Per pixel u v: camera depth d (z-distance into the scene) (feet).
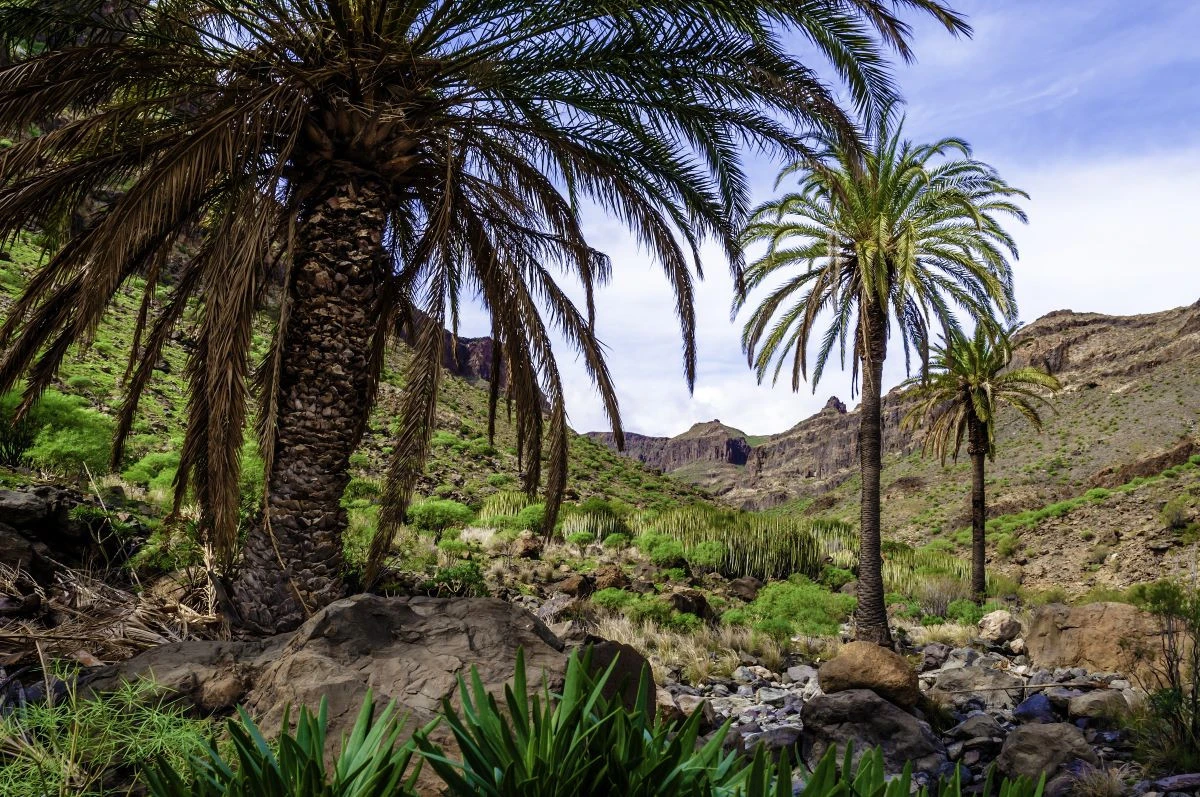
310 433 25.09
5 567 21.34
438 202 28.25
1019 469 326.44
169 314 28.60
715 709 32.30
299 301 25.63
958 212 52.08
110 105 26.21
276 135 25.26
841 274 54.44
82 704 8.04
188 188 22.88
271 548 24.56
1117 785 21.24
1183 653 32.17
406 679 13.24
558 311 32.27
